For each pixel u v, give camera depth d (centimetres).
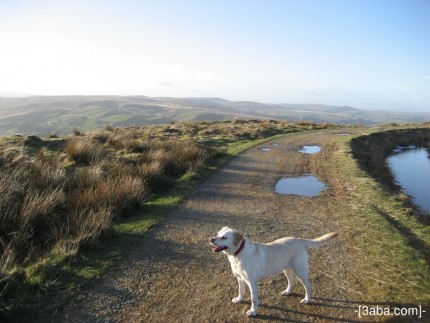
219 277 337
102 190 508
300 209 541
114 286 314
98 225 405
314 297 303
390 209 521
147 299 298
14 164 582
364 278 331
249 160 907
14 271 308
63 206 460
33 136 894
